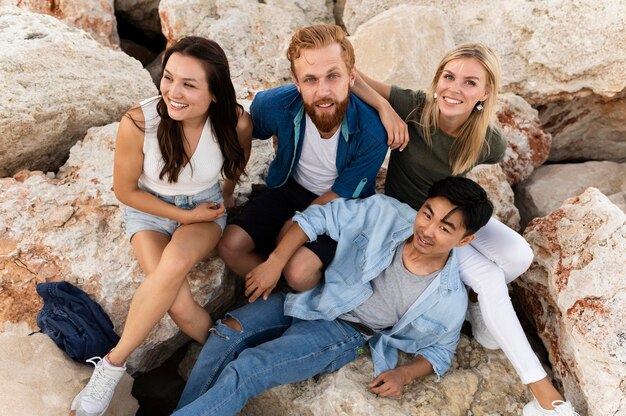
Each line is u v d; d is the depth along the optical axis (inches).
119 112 135.3
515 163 153.4
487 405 105.1
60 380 96.3
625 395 92.4
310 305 108.3
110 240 111.7
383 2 172.9
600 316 98.7
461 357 112.3
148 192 104.7
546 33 156.7
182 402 102.6
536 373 101.0
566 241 111.5
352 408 98.9
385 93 118.8
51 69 123.2
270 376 98.9
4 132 115.7
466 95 105.7
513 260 108.7
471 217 93.7
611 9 150.5
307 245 108.5
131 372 109.0
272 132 113.0
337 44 96.5
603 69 154.5
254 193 133.6
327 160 112.2
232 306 128.7
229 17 170.7
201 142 99.3
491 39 163.0
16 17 133.8
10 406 90.7
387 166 136.7
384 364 104.2
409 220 107.9
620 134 169.8
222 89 94.3
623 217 108.3
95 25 174.9
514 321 103.9
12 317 104.0
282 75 170.1
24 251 108.0
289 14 175.6
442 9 169.2
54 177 124.1
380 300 106.0
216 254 116.0
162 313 96.3
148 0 198.7
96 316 103.5
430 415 100.4
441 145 114.1
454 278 103.6
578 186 153.6
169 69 90.1
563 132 171.5
